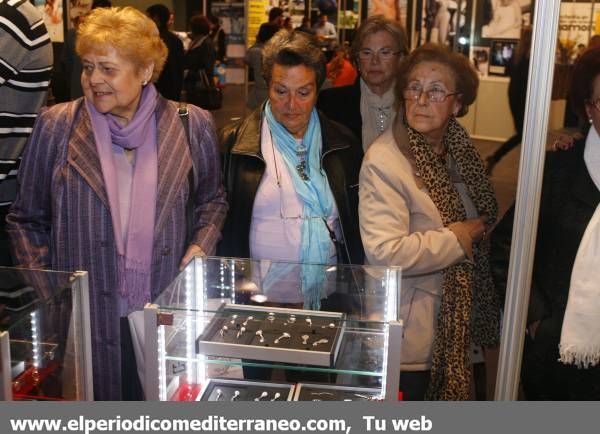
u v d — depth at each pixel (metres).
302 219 2.26
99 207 2.02
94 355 2.08
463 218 2.17
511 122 6.14
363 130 2.87
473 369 2.59
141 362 2.01
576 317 1.85
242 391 1.71
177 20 10.65
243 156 2.31
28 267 2.04
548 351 1.96
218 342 1.61
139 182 2.05
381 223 2.04
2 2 2.11
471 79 2.12
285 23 6.24
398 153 2.12
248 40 6.71
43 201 2.09
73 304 1.56
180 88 6.11
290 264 1.87
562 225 1.87
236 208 2.31
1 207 2.26
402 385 2.24
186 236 2.16
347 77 4.78
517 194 1.86
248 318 1.70
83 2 5.76
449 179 2.15
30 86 2.22
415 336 2.17
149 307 1.63
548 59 1.74
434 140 2.21
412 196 2.08
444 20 5.38
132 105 2.06
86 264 2.04
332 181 2.32
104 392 2.12
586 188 1.83
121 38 1.92
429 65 2.07
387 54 2.73
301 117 2.25
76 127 2.04
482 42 5.87
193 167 2.18
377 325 1.63
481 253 2.29
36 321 1.42
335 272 1.84
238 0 7.89
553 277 1.92
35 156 2.05
